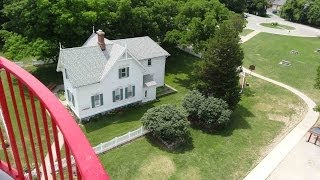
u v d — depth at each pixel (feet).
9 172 17.66
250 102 105.40
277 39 195.93
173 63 132.05
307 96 113.60
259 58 153.69
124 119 88.69
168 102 99.96
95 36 99.35
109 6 116.06
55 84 106.32
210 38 100.12
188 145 79.15
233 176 70.13
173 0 130.72
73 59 84.58
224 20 113.29
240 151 78.95
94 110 87.61
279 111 100.99
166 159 73.05
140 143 77.92
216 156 76.13
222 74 90.12
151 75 101.65
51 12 99.60
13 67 13.96
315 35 220.02
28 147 66.69
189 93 90.89
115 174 67.31
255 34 206.69
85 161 9.46
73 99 86.43
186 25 114.62
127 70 88.99
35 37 103.30
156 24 122.01
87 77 83.46
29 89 13.05
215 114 83.71
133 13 115.75
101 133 81.35
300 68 143.23
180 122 76.79
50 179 56.18
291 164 75.61
